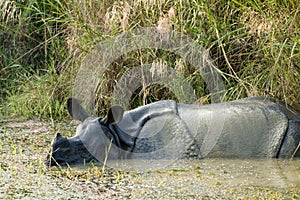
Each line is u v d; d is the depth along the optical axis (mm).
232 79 21891
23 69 27469
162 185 15297
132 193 14633
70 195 14570
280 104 19047
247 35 21469
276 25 19719
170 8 21891
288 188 14734
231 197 14125
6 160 18016
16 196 14562
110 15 23359
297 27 19641
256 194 14273
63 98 25406
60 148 17219
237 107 18531
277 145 17781
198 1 21828
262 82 20766
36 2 26516
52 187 15266
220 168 16859
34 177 16188
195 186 15133
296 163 17203
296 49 19562
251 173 16219
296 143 17734
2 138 21094
